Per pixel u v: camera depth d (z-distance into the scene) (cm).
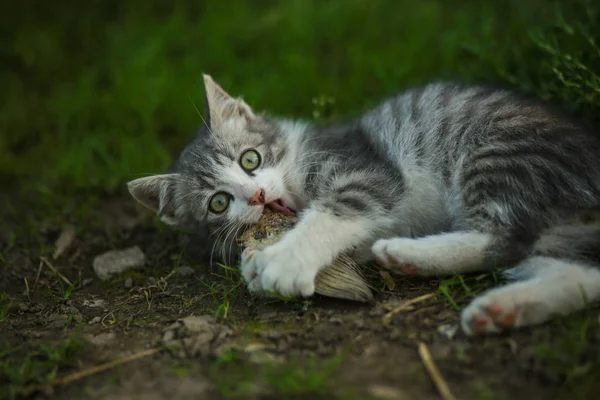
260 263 90
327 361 84
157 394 83
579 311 85
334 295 89
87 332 90
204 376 84
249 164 97
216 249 97
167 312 91
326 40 124
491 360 83
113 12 133
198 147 98
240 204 95
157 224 103
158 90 119
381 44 122
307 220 92
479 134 92
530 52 105
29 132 120
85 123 118
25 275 98
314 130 100
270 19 126
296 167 97
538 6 117
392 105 98
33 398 84
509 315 84
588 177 89
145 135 115
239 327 88
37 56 128
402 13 125
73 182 111
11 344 89
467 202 91
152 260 99
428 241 90
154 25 128
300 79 117
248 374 83
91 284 97
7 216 108
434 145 95
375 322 87
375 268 93
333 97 113
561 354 83
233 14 128
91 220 106
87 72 124
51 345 88
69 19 132
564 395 81
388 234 94
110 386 84
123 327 90
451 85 98
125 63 124
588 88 97
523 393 81
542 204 89
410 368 83
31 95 124
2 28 131
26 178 114
